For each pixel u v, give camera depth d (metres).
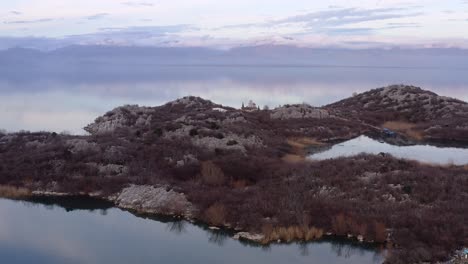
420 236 36.50
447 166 57.34
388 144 85.94
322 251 37.00
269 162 58.28
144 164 58.12
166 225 44.09
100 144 64.06
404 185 45.56
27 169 57.81
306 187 47.50
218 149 63.69
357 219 39.94
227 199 46.38
